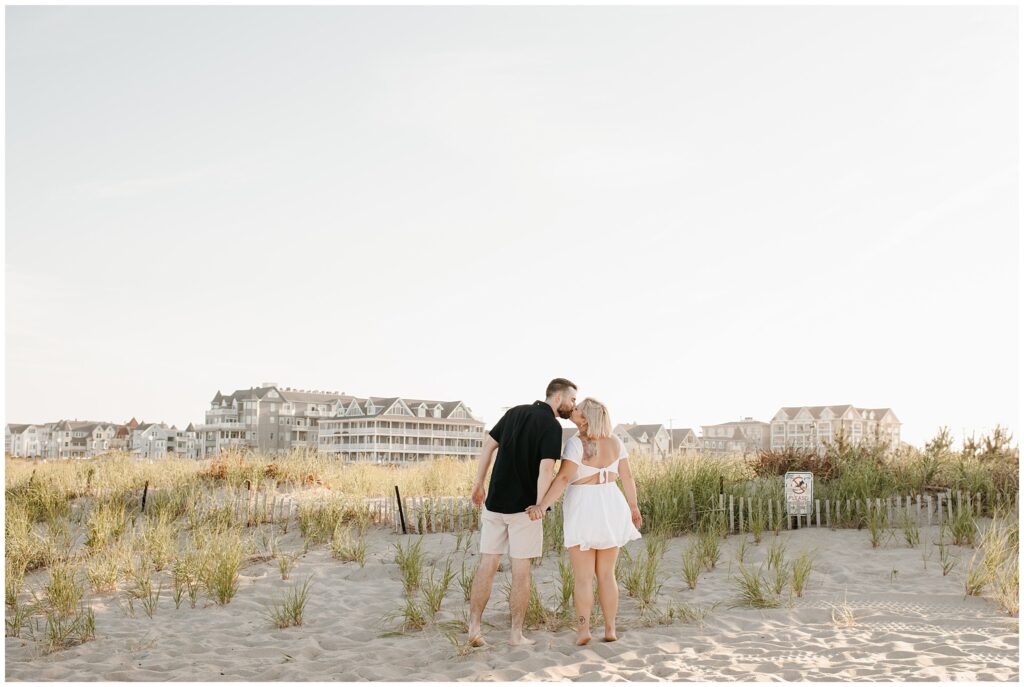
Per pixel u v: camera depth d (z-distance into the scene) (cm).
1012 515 1025
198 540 1077
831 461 1425
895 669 549
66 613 786
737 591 820
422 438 10844
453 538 1172
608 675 554
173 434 18125
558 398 685
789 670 556
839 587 816
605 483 655
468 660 613
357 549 1072
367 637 715
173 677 590
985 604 726
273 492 1485
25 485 1558
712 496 1155
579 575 644
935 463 1314
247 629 750
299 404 13900
